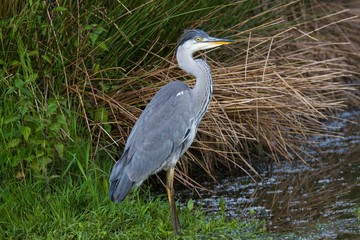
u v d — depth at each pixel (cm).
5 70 1118
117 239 977
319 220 1088
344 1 1822
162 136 1014
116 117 1216
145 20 1212
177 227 1016
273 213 1137
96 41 1173
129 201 1091
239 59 1337
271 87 1245
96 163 1153
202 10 1287
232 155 1269
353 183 1271
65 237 972
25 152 1088
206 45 1052
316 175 1328
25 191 1059
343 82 1716
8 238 978
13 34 1112
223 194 1243
